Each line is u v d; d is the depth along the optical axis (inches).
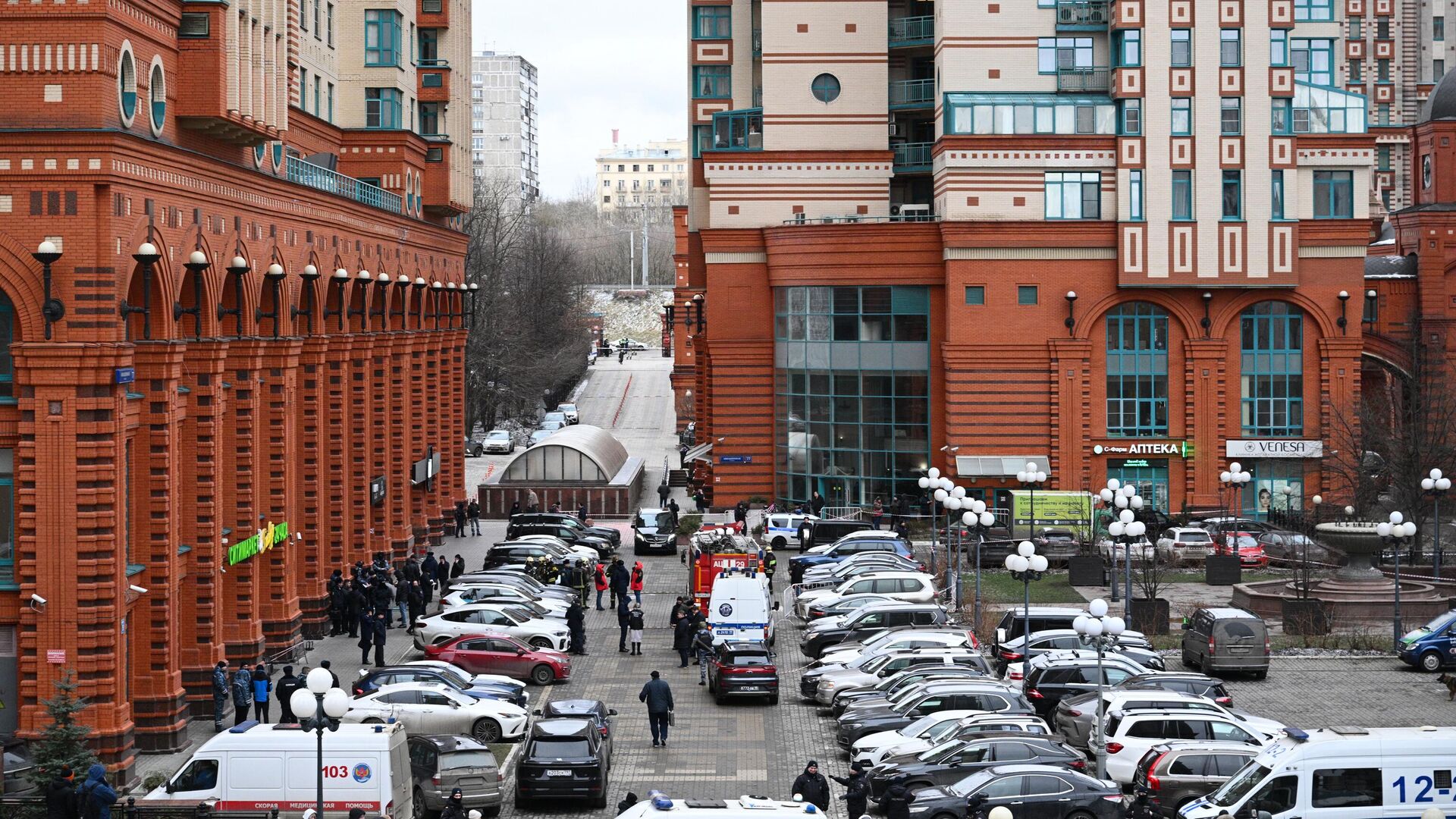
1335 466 2928.2
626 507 3472.0
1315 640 2087.8
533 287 5900.6
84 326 1359.5
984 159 2942.9
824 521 2906.0
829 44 3230.8
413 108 2795.3
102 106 1363.2
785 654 2076.8
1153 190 2913.4
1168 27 2908.5
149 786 1357.0
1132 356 2974.9
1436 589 2333.9
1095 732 1432.1
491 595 2142.0
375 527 2474.2
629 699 1806.1
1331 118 2938.0
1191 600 2407.7
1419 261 3344.0
